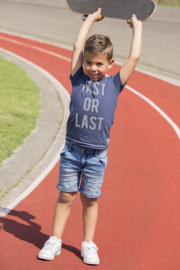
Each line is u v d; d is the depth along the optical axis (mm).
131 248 3646
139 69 15914
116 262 3389
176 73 15430
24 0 36031
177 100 11273
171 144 7312
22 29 25406
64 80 12828
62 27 26000
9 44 20141
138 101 10742
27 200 4508
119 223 4137
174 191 5145
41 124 7766
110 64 3086
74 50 3146
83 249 3316
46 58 16969
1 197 4500
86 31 3137
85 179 3143
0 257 3314
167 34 22500
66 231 3869
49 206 4402
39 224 3967
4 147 6102
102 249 3588
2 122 7297
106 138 3070
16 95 9789
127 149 6797
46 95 10453
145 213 4434
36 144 6547
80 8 3166
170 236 3939
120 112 9438
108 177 5465
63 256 3396
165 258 3520
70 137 3094
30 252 3426
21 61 15578
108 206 4535
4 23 27234
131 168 5898
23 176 5188
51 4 34188
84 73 3119
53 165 5699
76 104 3023
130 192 5000
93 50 2867
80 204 4535
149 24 25016
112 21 26031
